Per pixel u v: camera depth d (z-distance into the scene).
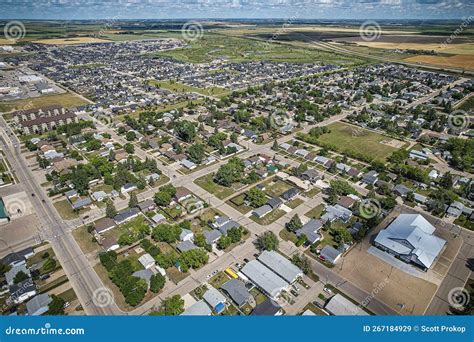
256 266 90.31
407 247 96.38
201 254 92.88
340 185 125.31
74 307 80.50
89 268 92.81
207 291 83.38
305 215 116.25
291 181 136.38
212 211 118.81
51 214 117.19
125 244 101.62
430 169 147.62
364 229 104.12
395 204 118.19
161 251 99.12
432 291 85.06
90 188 133.12
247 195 123.25
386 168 148.12
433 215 115.56
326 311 78.56
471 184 129.25
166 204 120.56
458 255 97.00
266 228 109.94
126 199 126.19
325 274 90.81
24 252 96.44
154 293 84.75
